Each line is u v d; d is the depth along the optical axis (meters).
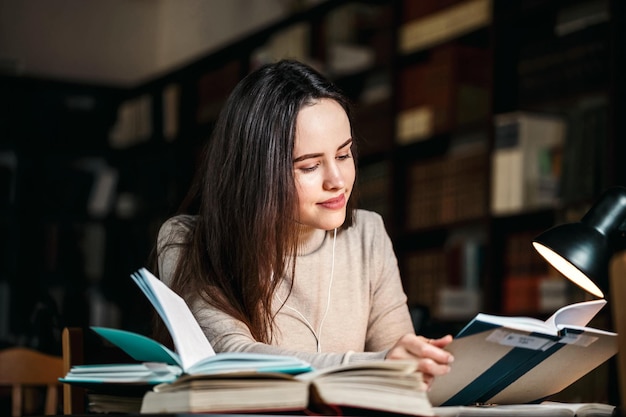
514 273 4.24
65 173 6.77
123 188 6.93
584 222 1.73
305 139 1.87
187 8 7.34
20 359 2.84
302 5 6.53
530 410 1.48
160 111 6.66
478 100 4.63
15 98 6.70
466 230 4.73
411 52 4.89
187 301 1.94
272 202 1.88
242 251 1.92
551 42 4.02
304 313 2.10
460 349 1.45
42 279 6.59
